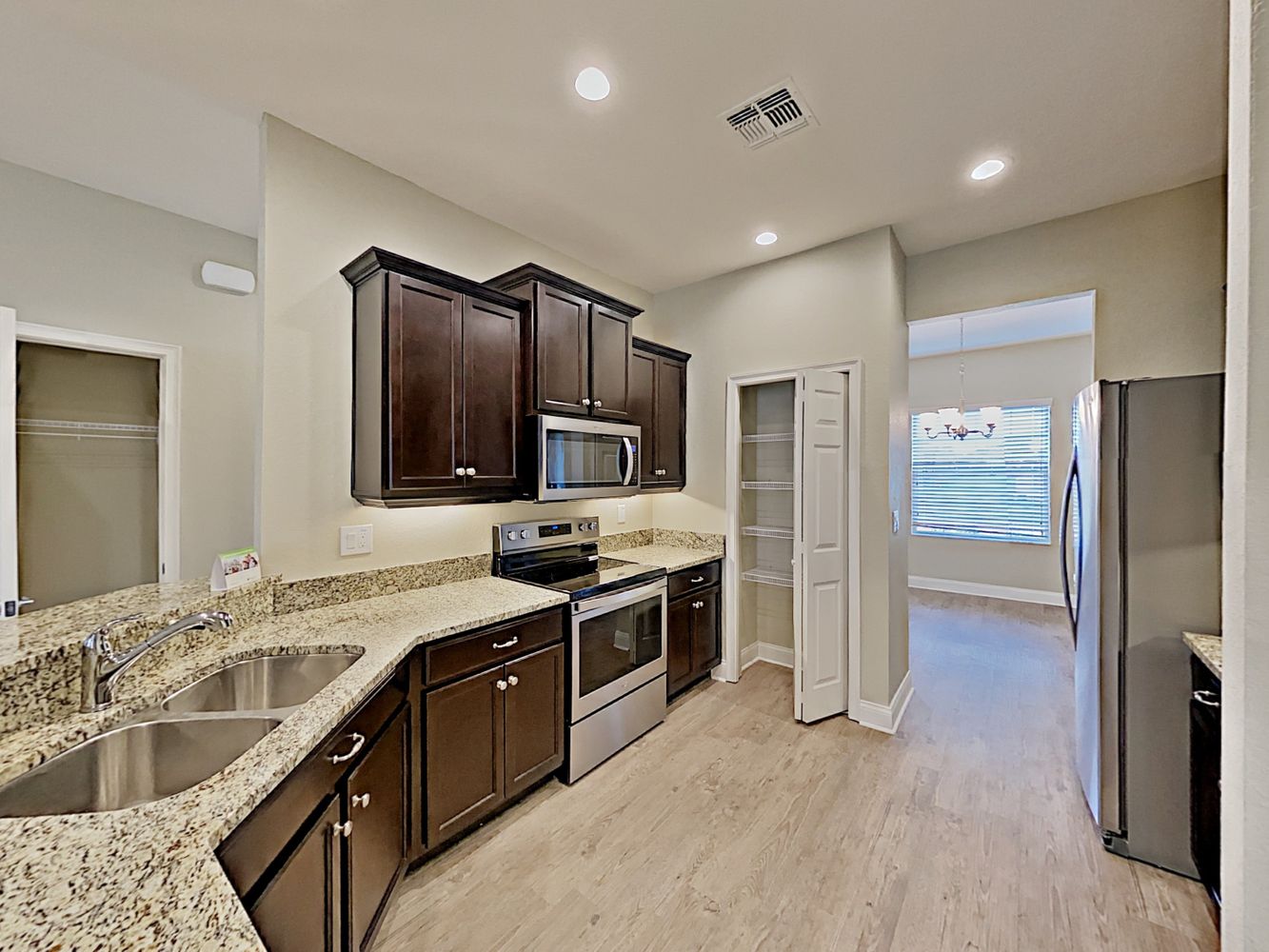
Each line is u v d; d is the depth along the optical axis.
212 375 2.87
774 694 3.27
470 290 2.29
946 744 2.66
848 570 2.98
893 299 2.89
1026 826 2.04
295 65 1.74
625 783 2.33
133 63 1.73
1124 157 2.24
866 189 2.49
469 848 1.92
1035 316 4.47
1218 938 1.55
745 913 1.65
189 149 2.21
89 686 1.24
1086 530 2.06
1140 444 1.84
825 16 1.54
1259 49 0.56
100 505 2.70
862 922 1.61
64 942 0.62
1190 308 2.46
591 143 2.14
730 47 1.66
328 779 1.27
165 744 1.27
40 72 1.77
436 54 1.69
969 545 5.82
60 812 1.11
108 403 2.71
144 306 2.65
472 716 1.93
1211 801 1.65
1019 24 1.57
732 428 3.50
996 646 4.12
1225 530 0.63
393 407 2.01
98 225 2.52
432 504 2.21
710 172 2.35
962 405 5.34
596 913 1.65
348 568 2.18
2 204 2.28
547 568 2.84
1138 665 1.84
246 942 0.63
